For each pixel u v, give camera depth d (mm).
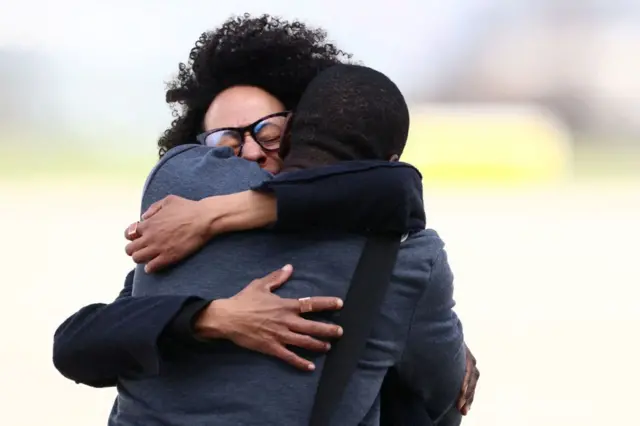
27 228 31359
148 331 4648
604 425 13758
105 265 24875
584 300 22234
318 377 4773
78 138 56750
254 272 4902
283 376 4754
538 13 71000
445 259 5188
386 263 4938
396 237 5004
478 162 49938
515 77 69562
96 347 4777
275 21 6195
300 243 4930
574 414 14234
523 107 68188
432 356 5156
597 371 16484
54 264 25016
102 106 60375
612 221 35875
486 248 29422
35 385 15055
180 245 4918
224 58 5949
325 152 4992
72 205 37250
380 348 4965
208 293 4879
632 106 67562
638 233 32875
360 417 4902
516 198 43125
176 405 4809
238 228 4914
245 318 4707
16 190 42531
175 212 4953
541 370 16531
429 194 44125
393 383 5391
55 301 20953
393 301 4980
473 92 70000
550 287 23656
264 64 5938
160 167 5262
